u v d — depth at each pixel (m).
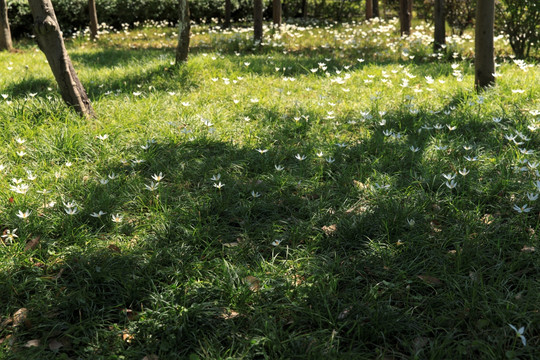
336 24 18.64
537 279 2.86
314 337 2.55
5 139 5.04
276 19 16.17
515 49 10.71
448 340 2.48
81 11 17.52
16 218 3.59
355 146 4.86
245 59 9.49
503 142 4.79
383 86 7.35
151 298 2.88
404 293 2.89
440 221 3.55
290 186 4.14
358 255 3.23
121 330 2.69
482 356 2.38
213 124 5.56
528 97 6.14
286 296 2.85
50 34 5.45
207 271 3.10
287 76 8.36
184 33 8.15
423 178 4.10
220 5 20.05
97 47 13.77
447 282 2.90
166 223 3.59
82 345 2.63
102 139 4.94
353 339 2.54
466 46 11.75
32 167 4.45
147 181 4.25
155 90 6.95
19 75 8.37
